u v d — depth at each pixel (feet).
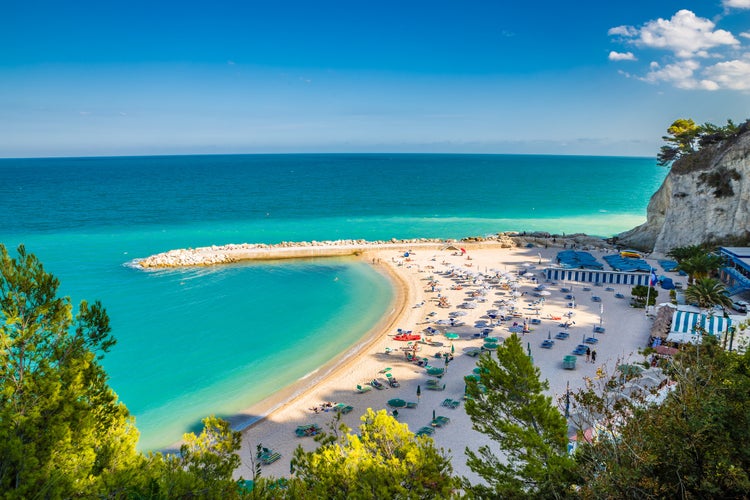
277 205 539.70
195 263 275.59
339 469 49.24
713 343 65.05
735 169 243.19
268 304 206.28
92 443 43.96
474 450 98.84
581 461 50.34
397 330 169.99
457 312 189.88
